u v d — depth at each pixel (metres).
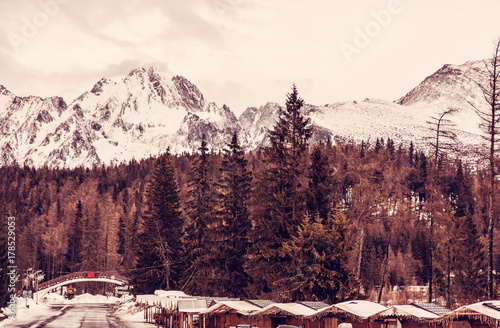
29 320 83.75
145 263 107.19
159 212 108.06
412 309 44.31
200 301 62.25
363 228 83.44
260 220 81.00
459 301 82.50
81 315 99.69
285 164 83.44
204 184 101.25
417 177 109.38
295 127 85.88
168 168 109.81
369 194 83.25
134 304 106.19
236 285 87.00
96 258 183.25
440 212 90.50
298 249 69.25
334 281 67.75
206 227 98.00
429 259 93.50
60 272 195.25
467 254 84.00
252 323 54.72
